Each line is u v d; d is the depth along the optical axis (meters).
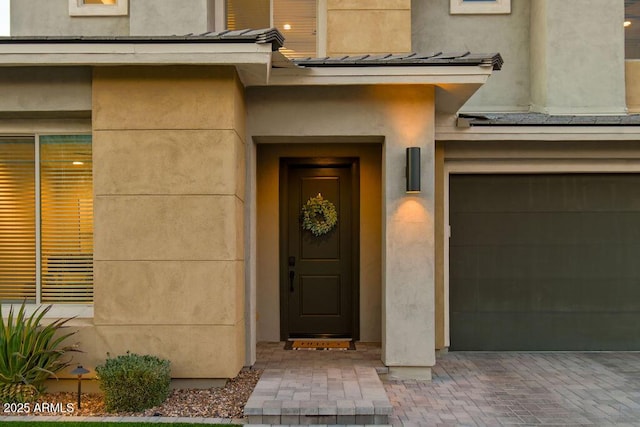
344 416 4.73
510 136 7.18
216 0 7.65
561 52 8.11
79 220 6.05
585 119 7.18
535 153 7.63
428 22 8.41
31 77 5.82
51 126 6.08
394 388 5.99
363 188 7.94
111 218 5.71
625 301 7.88
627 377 6.48
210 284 5.67
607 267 7.89
